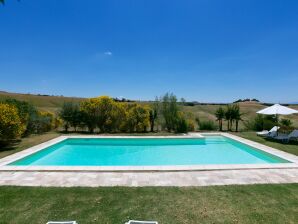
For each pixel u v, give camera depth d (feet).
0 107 38.01
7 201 18.22
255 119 66.13
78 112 59.62
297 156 33.68
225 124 81.05
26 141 44.65
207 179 23.90
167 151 45.57
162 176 24.76
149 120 61.57
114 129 61.11
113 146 48.98
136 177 24.34
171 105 61.67
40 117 55.36
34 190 20.42
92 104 59.00
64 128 64.90
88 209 17.11
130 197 19.20
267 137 51.08
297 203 18.37
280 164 29.45
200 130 65.10
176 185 22.07
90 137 50.34
